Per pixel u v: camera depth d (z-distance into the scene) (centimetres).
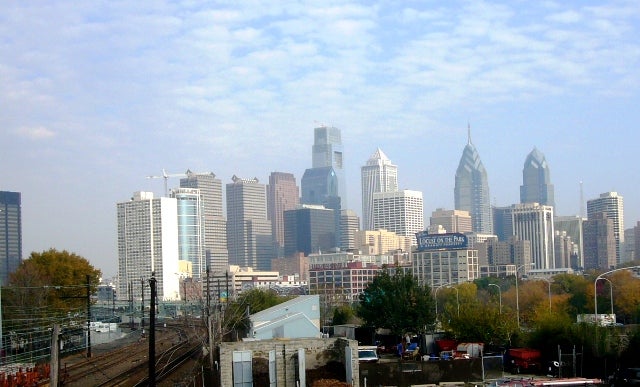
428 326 9506
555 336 6744
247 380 5384
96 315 17512
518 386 4972
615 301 14750
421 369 5725
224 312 10112
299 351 5409
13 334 9188
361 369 5662
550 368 6391
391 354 8506
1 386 6244
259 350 5497
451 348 7994
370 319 9206
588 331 6481
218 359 6278
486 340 7906
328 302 17150
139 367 7819
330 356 5566
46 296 10862
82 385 6644
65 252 12394
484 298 18800
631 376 5425
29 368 7031
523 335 7819
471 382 5753
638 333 6334
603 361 6319
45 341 9769
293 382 5466
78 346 11138
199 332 11950
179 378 6731
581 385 5012
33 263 11788
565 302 14700
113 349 10775
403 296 8919
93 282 12531
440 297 17962
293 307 8688
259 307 12800
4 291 10288
